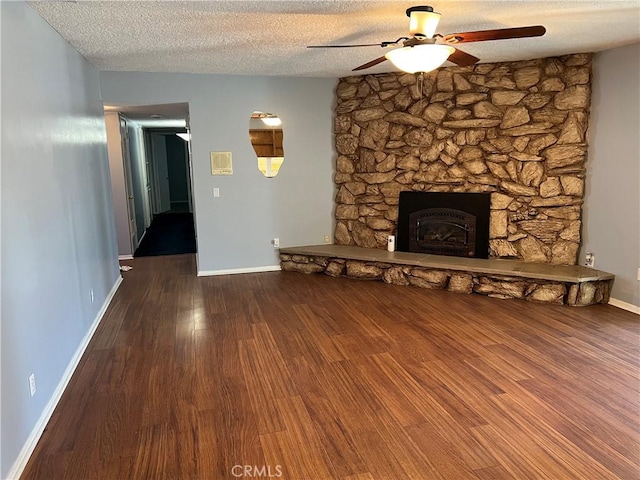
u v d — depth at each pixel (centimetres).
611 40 392
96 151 462
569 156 464
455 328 389
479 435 241
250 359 335
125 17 305
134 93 520
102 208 469
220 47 398
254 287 521
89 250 397
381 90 548
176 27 332
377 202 573
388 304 455
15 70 245
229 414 264
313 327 396
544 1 286
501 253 508
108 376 312
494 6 295
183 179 1423
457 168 520
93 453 230
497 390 286
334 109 586
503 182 499
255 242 588
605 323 396
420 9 270
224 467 219
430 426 249
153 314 437
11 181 229
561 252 480
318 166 594
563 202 473
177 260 673
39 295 262
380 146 560
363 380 301
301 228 602
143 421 258
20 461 219
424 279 508
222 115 550
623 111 419
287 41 378
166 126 918
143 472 216
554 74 462
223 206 569
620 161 425
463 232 525
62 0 266
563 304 444
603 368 313
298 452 229
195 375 312
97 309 418
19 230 236
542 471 213
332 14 307
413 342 361
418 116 531
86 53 409
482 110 497
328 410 266
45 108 296
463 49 420
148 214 1033
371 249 574
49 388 271
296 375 310
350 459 223
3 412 205
